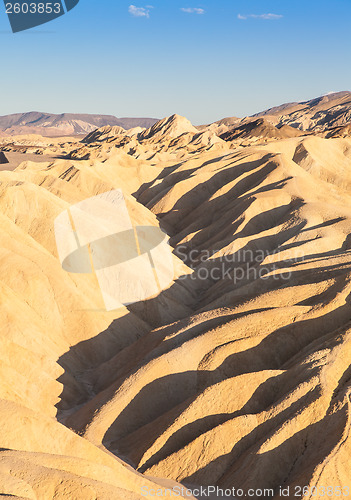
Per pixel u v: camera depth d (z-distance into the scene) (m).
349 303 29.89
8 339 29.98
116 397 27.38
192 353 28.73
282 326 29.31
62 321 35.84
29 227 42.91
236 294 38.41
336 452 20.30
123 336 37.53
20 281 35.84
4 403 20.12
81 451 19.86
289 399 23.52
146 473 22.64
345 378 24.55
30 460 17.02
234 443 22.98
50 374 30.02
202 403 25.00
